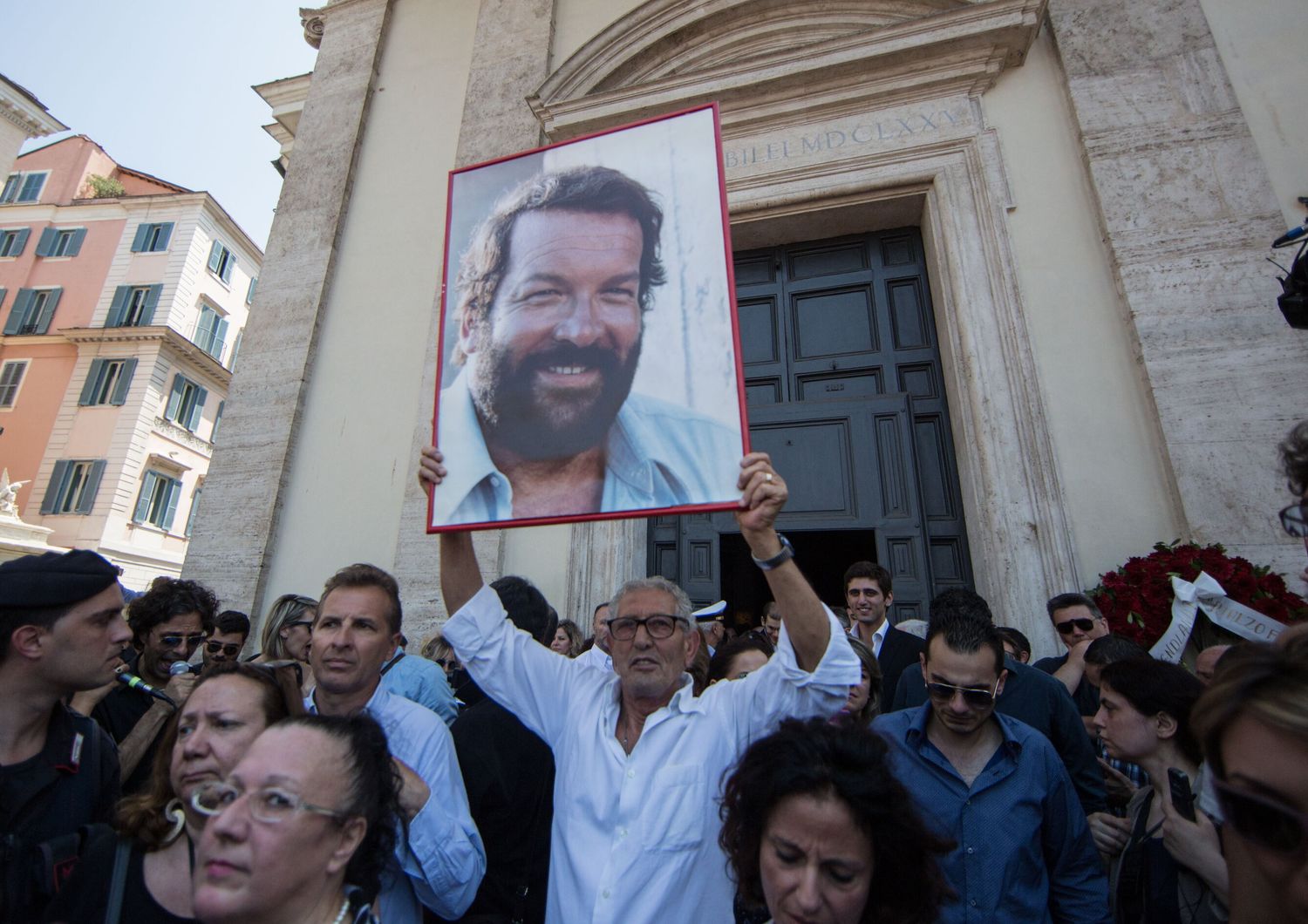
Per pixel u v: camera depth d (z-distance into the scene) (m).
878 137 6.09
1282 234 4.78
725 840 1.51
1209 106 5.27
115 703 2.69
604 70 7.29
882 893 1.37
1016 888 2.03
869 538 7.77
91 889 1.49
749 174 6.34
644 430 2.12
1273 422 4.40
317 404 7.21
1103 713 2.32
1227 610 3.63
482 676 2.23
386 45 9.00
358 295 7.56
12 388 24.64
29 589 1.80
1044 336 5.18
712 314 2.17
